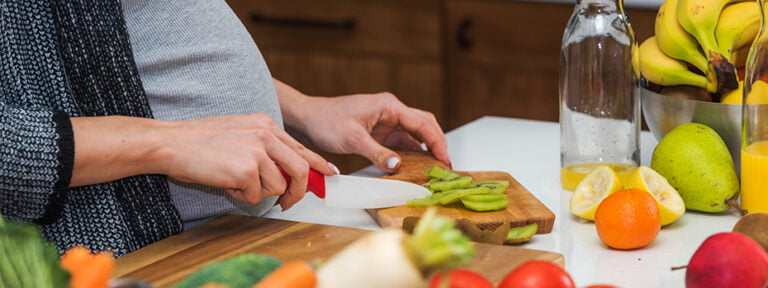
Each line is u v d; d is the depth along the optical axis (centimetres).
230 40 110
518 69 243
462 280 58
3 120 86
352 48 265
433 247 49
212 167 93
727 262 68
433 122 130
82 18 98
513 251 84
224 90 108
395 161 122
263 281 49
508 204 105
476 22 245
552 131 148
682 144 100
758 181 96
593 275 85
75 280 53
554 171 125
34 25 96
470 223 90
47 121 87
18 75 96
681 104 107
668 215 96
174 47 106
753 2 106
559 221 103
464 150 138
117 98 100
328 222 107
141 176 100
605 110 110
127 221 98
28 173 86
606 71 109
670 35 106
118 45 100
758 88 95
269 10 274
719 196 99
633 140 111
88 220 98
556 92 239
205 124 97
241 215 103
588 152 113
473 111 254
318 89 273
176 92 105
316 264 51
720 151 100
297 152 101
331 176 103
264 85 115
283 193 100
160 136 93
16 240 57
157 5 105
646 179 100
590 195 103
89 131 89
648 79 113
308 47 271
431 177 118
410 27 255
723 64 103
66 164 87
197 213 107
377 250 50
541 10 235
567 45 110
